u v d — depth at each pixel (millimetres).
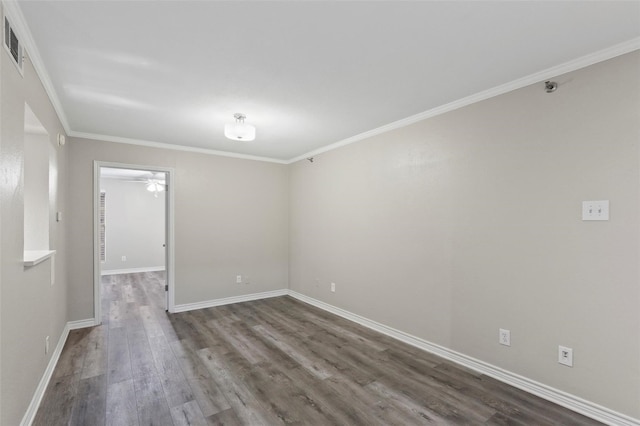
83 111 3090
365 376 2617
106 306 4711
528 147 2385
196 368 2746
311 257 4863
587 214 2086
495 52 2053
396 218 3459
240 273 5004
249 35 1863
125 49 2004
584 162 2105
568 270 2176
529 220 2377
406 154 3354
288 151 4820
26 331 1900
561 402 2193
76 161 3789
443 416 2088
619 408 1951
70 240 3725
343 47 1997
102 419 2039
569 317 2168
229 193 4906
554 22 1732
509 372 2488
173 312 4402
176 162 4473
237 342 3332
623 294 1944
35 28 1770
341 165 4258
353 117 3295
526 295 2391
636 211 1901
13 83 1646
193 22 1733
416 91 2656
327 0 1556
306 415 2102
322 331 3668
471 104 2764
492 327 2600
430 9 1626
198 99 2805
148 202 8000
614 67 1984
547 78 2281
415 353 3062
